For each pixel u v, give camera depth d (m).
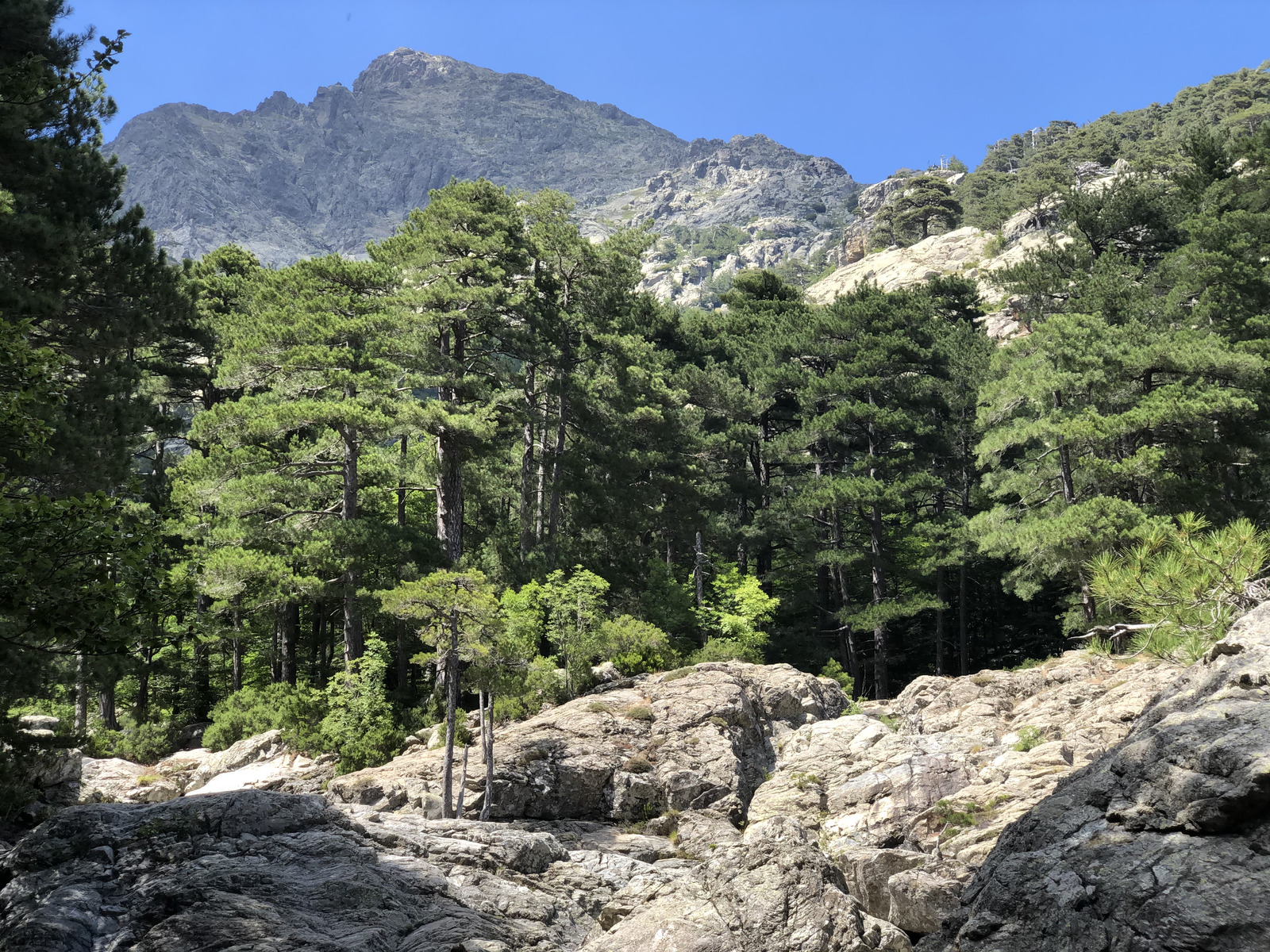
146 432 20.20
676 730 24.64
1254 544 9.96
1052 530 28.36
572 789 22.70
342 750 26.16
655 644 30.45
